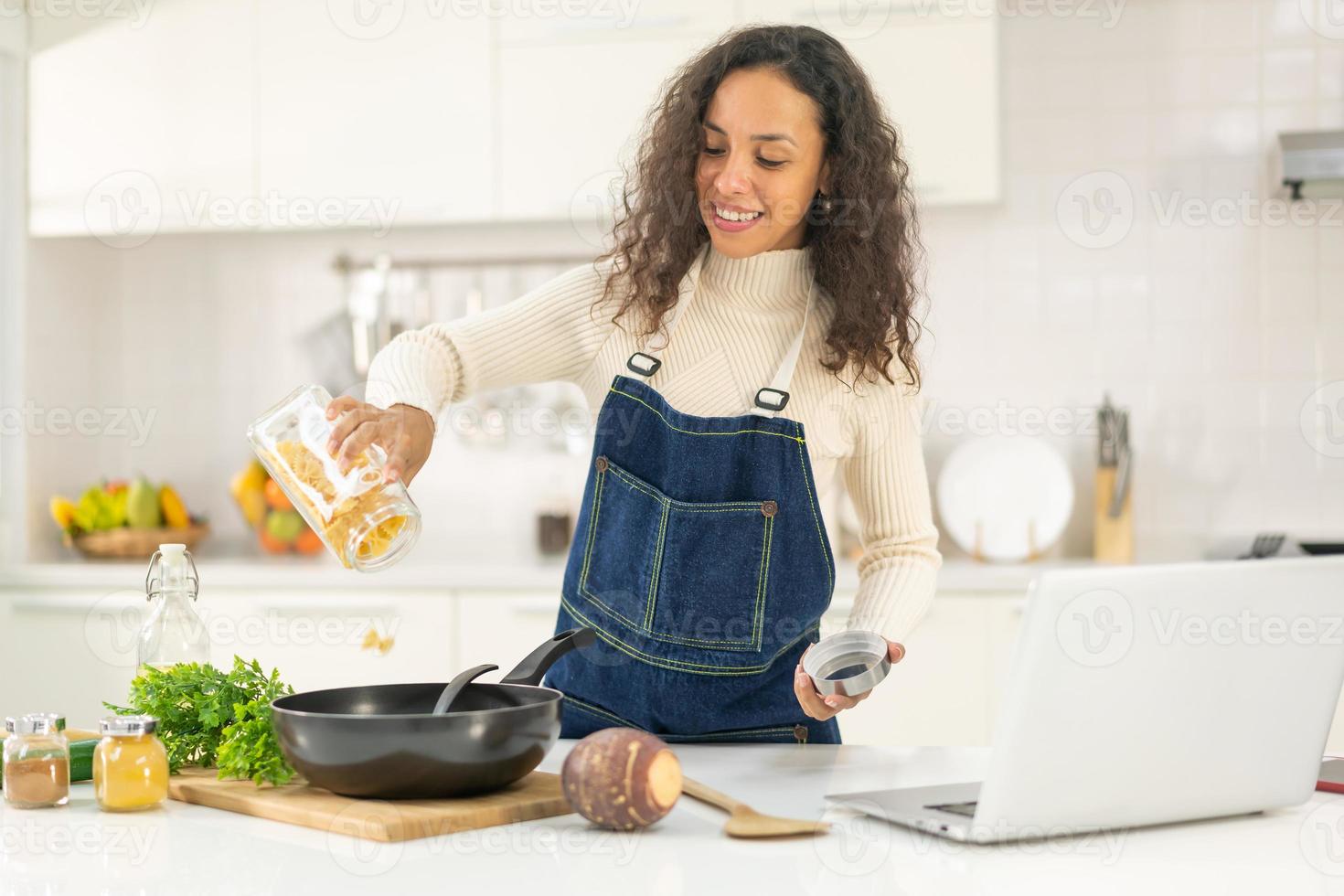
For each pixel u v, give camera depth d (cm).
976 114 295
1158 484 324
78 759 120
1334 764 131
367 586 299
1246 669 100
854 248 154
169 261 369
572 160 312
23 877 89
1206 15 321
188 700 120
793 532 152
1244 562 99
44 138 334
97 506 337
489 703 118
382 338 356
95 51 331
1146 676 96
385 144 319
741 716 151
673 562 150
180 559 133
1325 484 318
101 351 369
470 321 159
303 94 322
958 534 315
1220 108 321
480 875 89
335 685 300
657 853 95
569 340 163
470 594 296
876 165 154
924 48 296
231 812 108
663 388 157
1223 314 322
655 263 157
